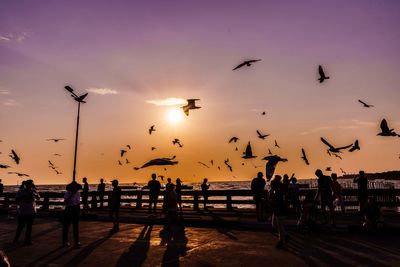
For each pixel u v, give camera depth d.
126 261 8.63
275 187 10.30
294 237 11.59
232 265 8.06
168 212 13.36
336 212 16.81
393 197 16.55
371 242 10.46
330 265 7.88
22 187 11.36
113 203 14.46
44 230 13.79
